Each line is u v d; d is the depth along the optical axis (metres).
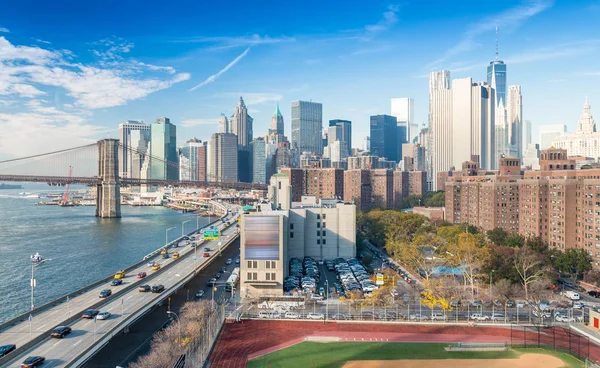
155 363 100.25
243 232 173.62
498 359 115.62
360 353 119.19
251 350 121.19
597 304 161.75
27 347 106.50
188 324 122.81
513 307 158.62
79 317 129.00
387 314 150.38
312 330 136.75
